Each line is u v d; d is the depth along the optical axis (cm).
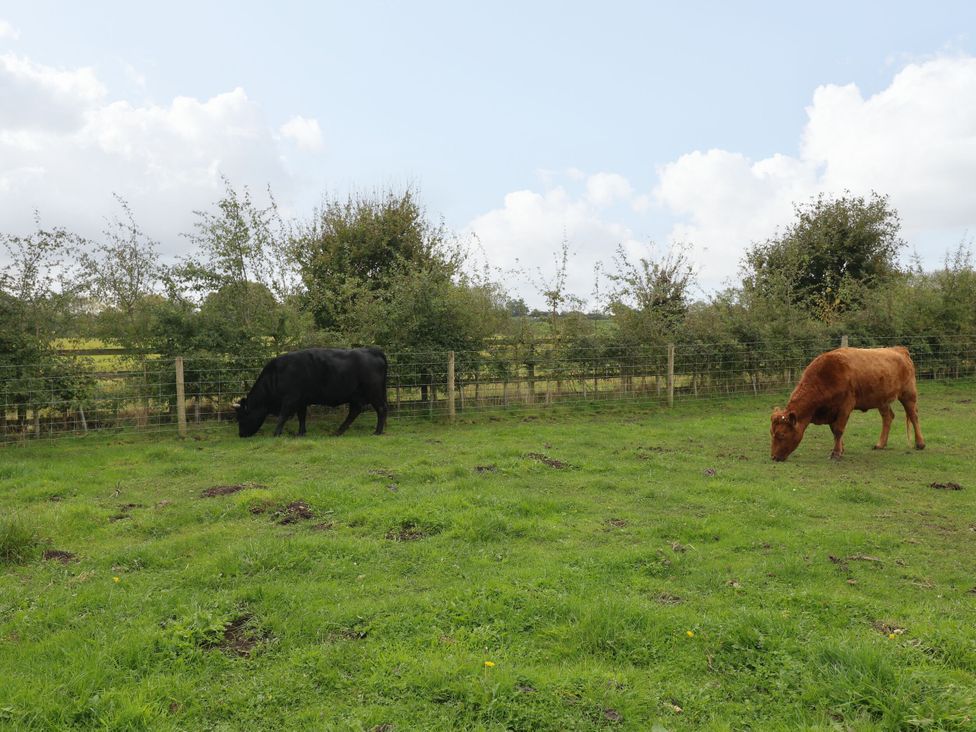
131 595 495
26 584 526
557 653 412
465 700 358
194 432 1225
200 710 359
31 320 1171
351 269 1880
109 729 336
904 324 1966
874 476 876
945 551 592
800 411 965
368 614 461
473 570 546
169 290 1316
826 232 2520
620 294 1695
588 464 923
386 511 673
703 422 1321
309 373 1188
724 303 1811
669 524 647
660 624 437
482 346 1518
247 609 475
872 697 348
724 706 359
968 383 1878
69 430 1191
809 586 513
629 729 338
